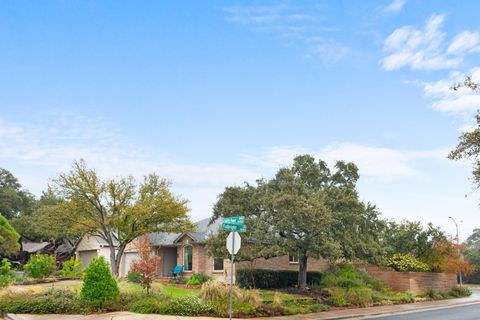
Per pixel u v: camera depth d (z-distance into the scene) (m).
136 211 29.88
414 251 36.94
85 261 45.44
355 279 30.11
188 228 32.09
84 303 18.91
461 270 37.03
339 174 28.92
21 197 62.53
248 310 19.77
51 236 48.41
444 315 22.91
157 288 21.45
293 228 24.67
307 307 22.48
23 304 18.62
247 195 27.77
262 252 24.83
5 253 42.81
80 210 30.66
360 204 26.45
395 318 21.31
